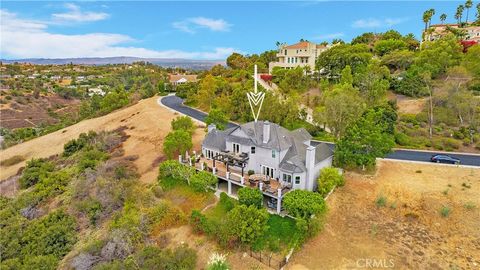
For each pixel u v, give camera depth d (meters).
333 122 48.00
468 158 43.19
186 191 37.16
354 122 40.19
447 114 56.34
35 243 32.53
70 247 32.00
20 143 78.94
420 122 56.88
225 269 17.77
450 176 36.72
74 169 49.75
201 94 79.12
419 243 26.70
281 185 33.78
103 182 40.91
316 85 78.50
